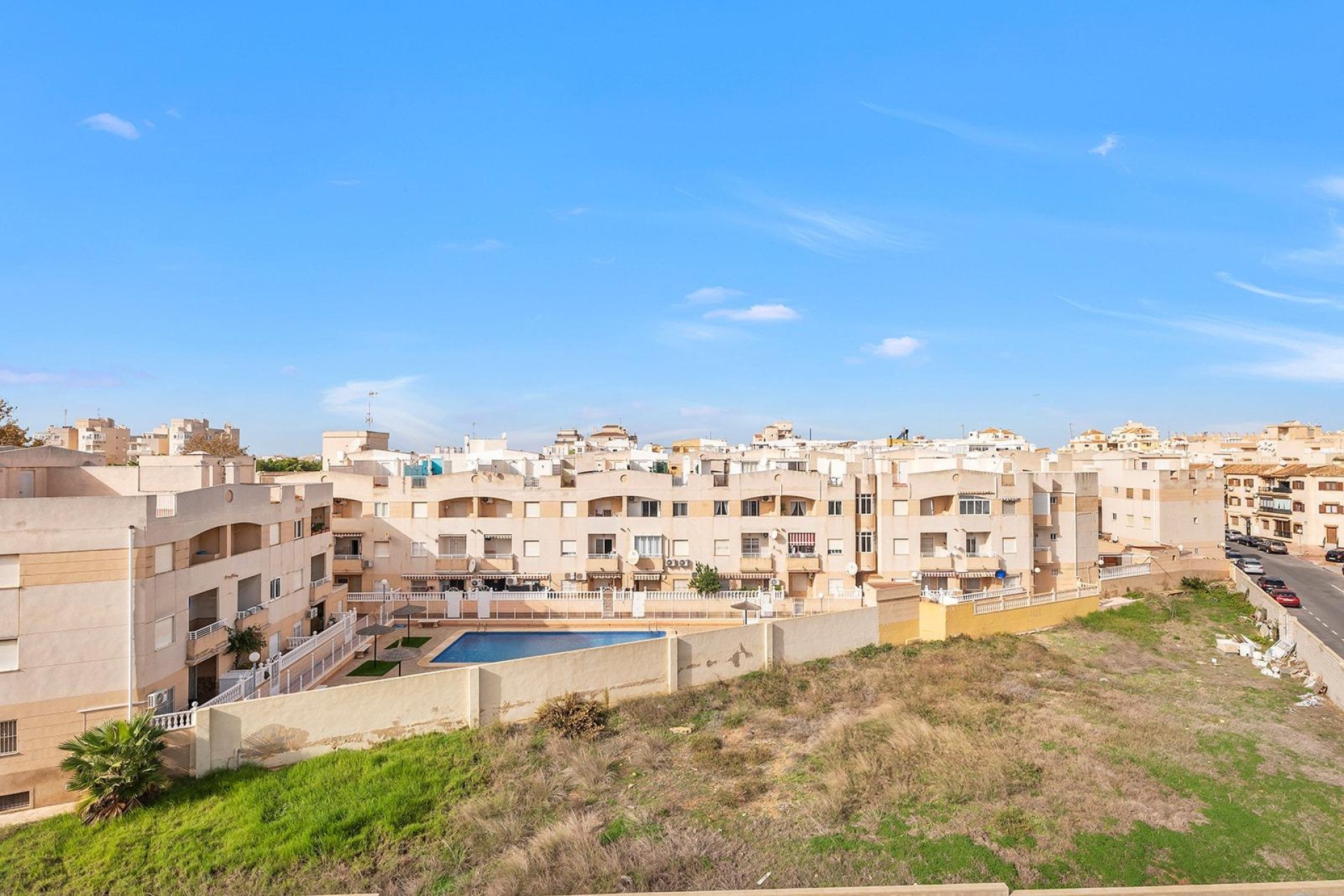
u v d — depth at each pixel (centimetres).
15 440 5122
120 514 2366
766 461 6053
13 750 2161
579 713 2769
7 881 1792
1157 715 2914
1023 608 4397
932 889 971
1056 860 1819
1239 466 9375
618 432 11069
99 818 2048
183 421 11738
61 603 2250
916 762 2406
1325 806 2152
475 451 8181
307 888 1762
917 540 5125
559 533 5112
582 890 1672
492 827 2003
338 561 4931
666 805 2152
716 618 4772
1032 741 2594
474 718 2695
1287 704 3092
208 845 1944
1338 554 7056
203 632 2809
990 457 6262
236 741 2319
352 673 3622
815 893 981
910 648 3928
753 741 2697
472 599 4766
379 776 2311
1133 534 6881
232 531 3195
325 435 8181
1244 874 1770
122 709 2331
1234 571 5672
